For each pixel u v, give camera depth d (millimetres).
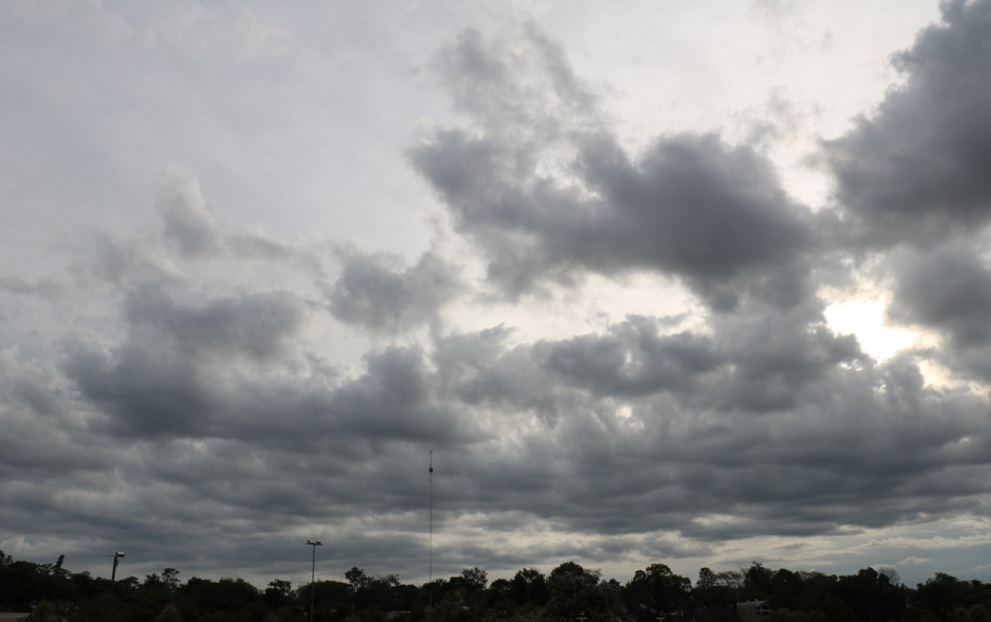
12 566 164000
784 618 160250
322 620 175250
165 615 137750
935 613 168125
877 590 169250
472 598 152125
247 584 181375
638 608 192750
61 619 117125
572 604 125188
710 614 185500
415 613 164125
